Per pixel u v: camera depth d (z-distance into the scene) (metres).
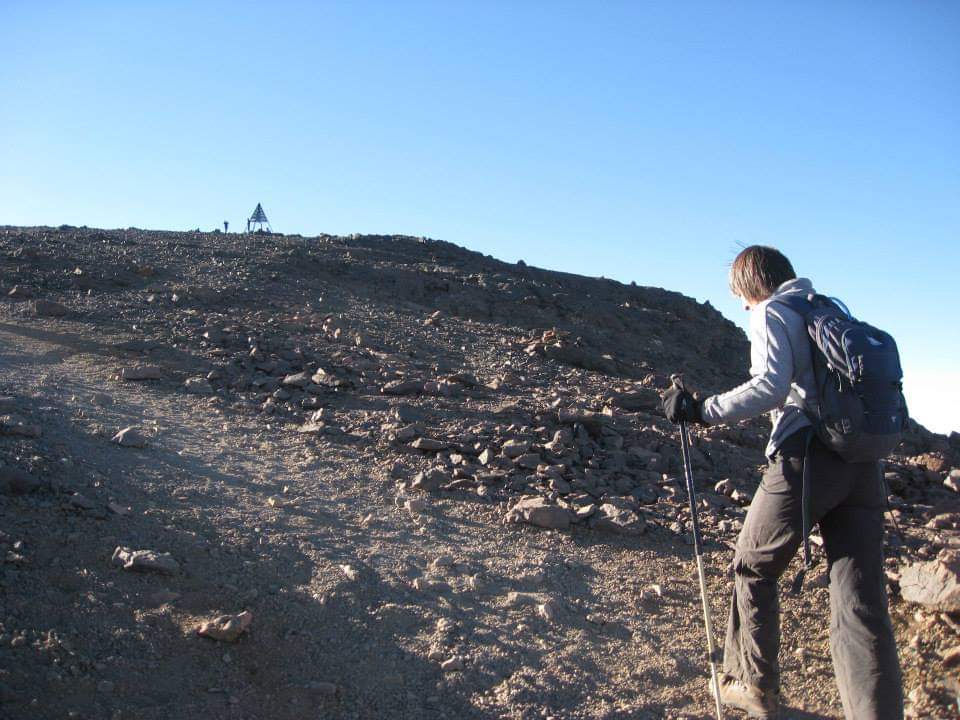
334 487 5.72
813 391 3.33
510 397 8.31
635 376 11.46
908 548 5.33
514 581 4.67
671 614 4.51
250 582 4.24
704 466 6.99
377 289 14.36
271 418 7.09
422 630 4.09
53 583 3.93
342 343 10.16
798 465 3.35
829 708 3.75
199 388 7.62
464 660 3.87
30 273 11.75
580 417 7.39
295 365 8.74
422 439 6.63
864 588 3.25
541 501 5.61
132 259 13.70
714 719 3.64
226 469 5.73
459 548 5.02
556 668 3.90
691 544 5.39
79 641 3.59
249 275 13.52
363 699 3.59
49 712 3.21
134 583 4.04
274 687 3.59
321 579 4.36
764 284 3.65
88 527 4.46
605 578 4.84
